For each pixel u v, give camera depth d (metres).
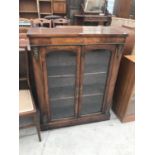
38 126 1.62
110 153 1.63
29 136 1.78
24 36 1.94
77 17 4.46
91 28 1.67
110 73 1.72
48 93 1.66
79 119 1.92
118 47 1.56
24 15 4.47
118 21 4.28
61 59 1.58
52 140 1.74
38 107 1.71
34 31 1.41
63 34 1.35
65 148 1.67
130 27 2.00
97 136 1.81
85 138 1.79
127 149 1.67
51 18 3.47
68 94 1.78
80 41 1.43
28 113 1.47
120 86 1.97
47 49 1.40
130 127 1.95
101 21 4.52
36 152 1.61
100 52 1.66
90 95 1.86
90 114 1.95
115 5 4.70
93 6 4.46
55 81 1.67
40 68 1.48
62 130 1.88
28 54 1.65
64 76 1.67
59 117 1.87
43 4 4.49
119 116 2.05
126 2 4.20
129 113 1.96
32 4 4.41
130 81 1.75
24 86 1.73
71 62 1.61
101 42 1.49
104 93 1.87
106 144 1.72
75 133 1.84
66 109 1.88
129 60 1.73
